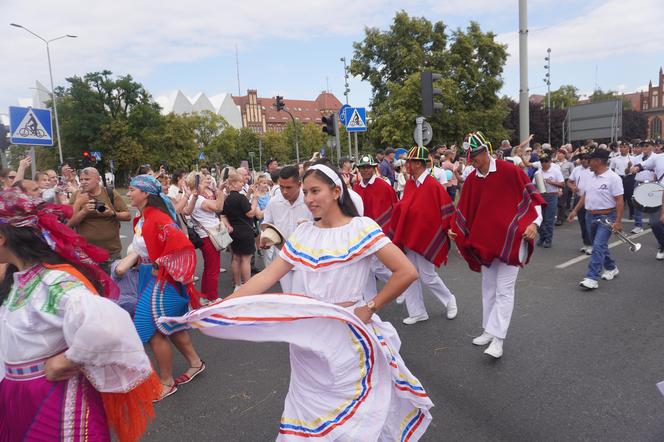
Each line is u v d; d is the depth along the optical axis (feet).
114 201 17.70
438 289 16.33
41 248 6.21
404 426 7.09
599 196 19.42
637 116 226.38
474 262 13.98
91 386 6.37
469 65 95.81
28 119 26.45
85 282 6.38
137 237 12.00
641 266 22.12
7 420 6.11
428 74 31.68
